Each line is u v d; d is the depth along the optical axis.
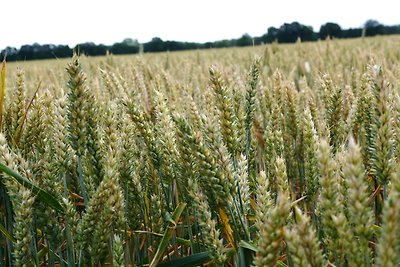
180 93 1.29
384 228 0.41
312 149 0.65
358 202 0.44
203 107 0.89
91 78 1.52
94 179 0.60
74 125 0.59
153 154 0.67
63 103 0.64
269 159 0.78
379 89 0.55
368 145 0.75
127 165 0.65
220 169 0.57
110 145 0.62
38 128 0.68
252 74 0.80
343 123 0.82
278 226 0.46
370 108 0.78
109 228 0.57
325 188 0.49
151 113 0.88
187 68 1.91
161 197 0.69
